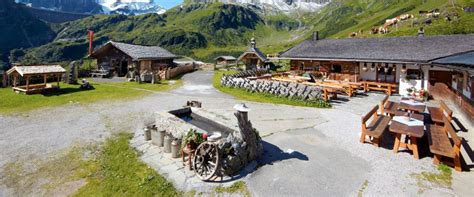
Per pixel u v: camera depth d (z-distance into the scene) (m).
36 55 153.50
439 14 90.25
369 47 28.53
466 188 7.77
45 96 21.98
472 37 24.22
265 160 9.84
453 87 20.27
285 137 12.33
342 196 7.56
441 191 7.66
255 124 14.36
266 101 20.92
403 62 22.98
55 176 9.44
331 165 9.39
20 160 10.48
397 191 7.72
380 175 8.64
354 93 24.17
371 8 188.38
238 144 9.04
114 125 14.55
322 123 14.64
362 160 9.77
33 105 19.14
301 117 15.93
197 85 29.97
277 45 155.12
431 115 13.20
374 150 10.65
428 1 130.25
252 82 24.72
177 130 11.21
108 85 28.81
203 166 8.78
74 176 9.45
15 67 22.17
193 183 8.42
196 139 9.45
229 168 8.70
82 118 15.92
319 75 30.20
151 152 10.85
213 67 57.53
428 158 9.80
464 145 10.98
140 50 41.12
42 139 12.55
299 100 20.48
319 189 7.91
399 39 28.52
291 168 9.19
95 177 9.42
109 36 183.75
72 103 19.88
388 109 14.22
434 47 24.17
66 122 15.14
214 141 9.02
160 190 8.22
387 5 169.38
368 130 11.15
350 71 28.22
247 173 8.88
